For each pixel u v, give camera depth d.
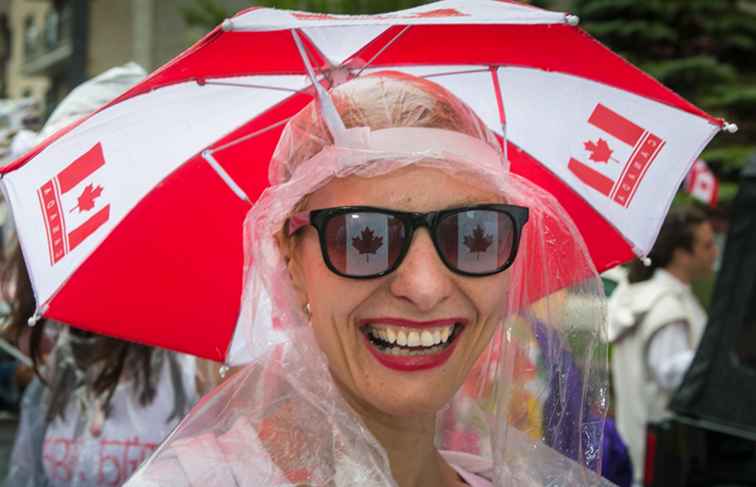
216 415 1.73
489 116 2.01
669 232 5.75
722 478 4.45
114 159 1.90
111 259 1.93
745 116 15.83
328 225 1.63
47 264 1.84
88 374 3.02
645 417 5.64
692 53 16.08
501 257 1.69
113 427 3.03
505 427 1.91
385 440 1.76
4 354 7.31
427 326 1.66
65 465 3.04
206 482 1.62
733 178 15.21
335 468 1.66
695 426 4.53
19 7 23.94
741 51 16.52
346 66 1.79
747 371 4.29
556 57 1.83
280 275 1.74
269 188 1.71
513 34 1.72
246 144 1.96
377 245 1.62
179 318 2.02
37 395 3.23
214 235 2.00
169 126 1.90
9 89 24.92
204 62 1.67
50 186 1.85
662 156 2.00
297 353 1.71
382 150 1.61
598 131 2.01
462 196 1.67
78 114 3.11
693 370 4.54
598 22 15.82
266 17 1.49
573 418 1.90
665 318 5.59
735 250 4.45
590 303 1.92
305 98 1.91
